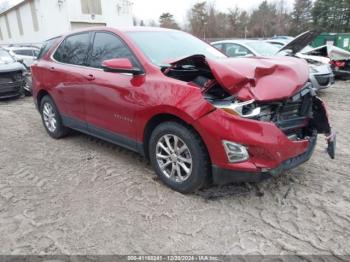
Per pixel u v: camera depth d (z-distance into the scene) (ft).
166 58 12.16
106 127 13.30
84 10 91.50
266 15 173.88
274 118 10.20
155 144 11.36
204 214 10.01
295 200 10.71
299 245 8.66
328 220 9.66
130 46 12.20
